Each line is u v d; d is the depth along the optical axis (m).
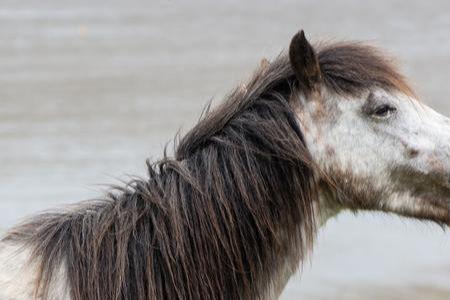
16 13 101.81
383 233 21.61
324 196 7.83
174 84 42.88
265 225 7.49
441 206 7.78
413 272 19.52
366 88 7.71
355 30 74.44
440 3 108.56
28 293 7.21
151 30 79.12
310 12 97.31
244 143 7.56
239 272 7.44
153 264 7.29
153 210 7.46
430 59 50.31
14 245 7.59
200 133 7.76
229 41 66.00
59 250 7.36
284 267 7.68
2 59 56.84
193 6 114.00
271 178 7.53
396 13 93.12
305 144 7.66
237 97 7.80
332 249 20.67
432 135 7.68
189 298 7.32
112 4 120.25
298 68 7.63
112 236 7.37
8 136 29.81
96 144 28.11
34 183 23.36
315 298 17.94
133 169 24.62
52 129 31.05
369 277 19.05
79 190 22.64
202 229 7.38
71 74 48.44
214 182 7.47
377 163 7.69
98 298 7.16
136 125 31.50
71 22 89.75
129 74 47.78
